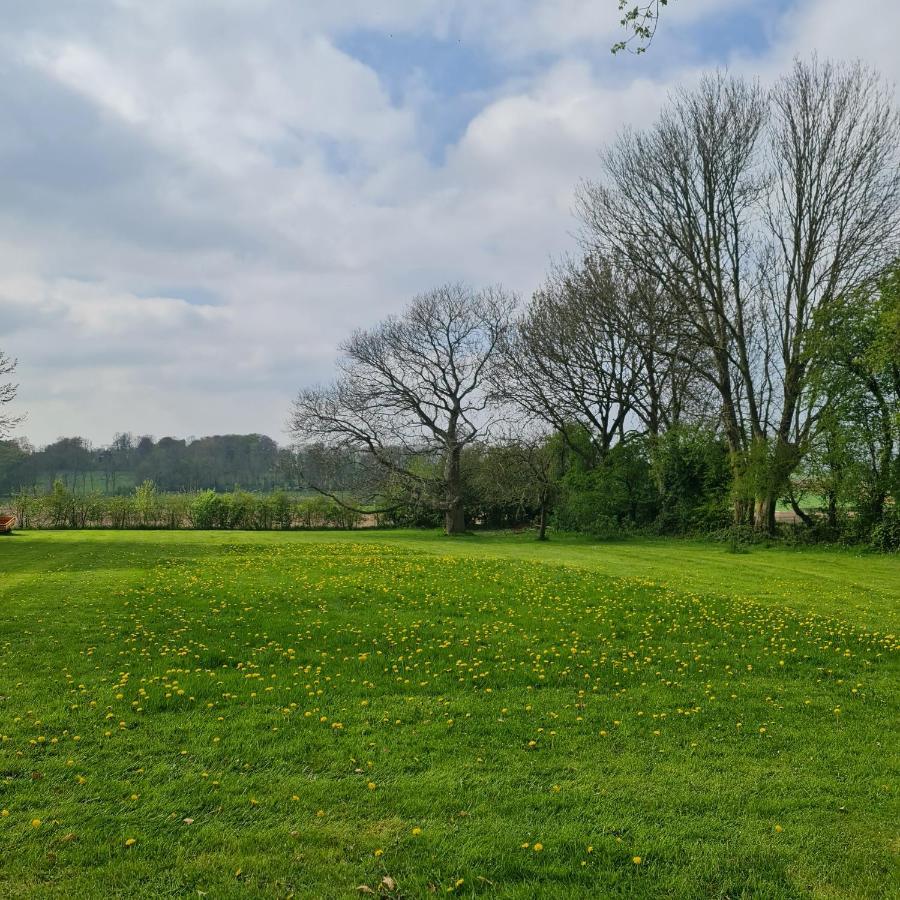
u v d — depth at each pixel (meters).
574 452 47.16
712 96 34.94
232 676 8.91
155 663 9.42
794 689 8.91
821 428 31.45
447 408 47.97
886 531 30.06
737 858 4.78
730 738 7.09
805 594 17.12
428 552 29.52
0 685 8.28
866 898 4.35
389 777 5.99
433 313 46.56
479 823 5.20
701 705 8.15
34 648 10.03
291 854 4.73
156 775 5.92
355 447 46.09
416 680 8.91
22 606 13.27
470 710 7.82
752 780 6.04
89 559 23.31
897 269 28.98
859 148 32.22
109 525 51.22
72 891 4.28
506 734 7.08
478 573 19.73
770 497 34.28
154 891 4.30
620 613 13.58
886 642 11.51
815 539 33.47
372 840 4.93
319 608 13.49
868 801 5.64
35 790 5.60
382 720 7.40
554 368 45.31
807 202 34.25
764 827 5.21
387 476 46.28
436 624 12.21
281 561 22.88
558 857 4.77
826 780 6.05
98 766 6.08
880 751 6.77
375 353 46.38
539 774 6.12
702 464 40.53
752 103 34.53
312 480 47.84
